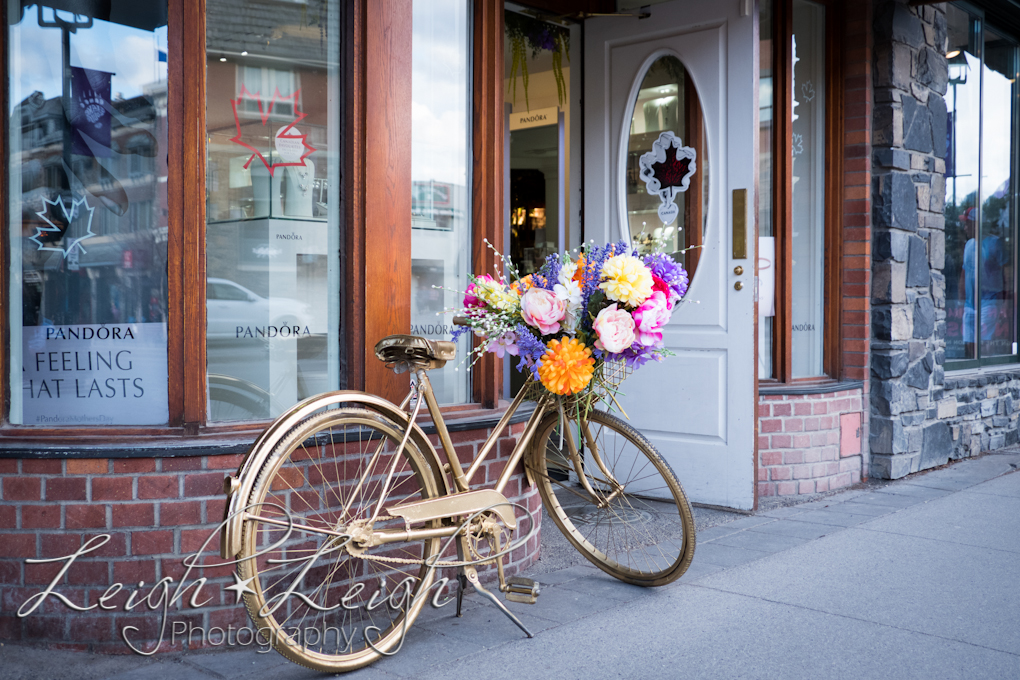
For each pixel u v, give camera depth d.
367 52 3.12
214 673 2.56
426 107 3.47
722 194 4.62
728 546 3.88
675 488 3.21
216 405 2.94
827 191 5.41
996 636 2.80
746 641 2.76
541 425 3.40
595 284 3.05
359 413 2.60
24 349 2.85
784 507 4.70
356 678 2.50
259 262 3.01
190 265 2.81
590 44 5.11
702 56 4.70
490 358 3.55
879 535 4.07
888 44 5.32
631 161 5.03
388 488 2.71
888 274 5.35
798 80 5.32
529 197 6.39
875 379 5.43
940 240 5.92
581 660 2.62
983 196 7.02
